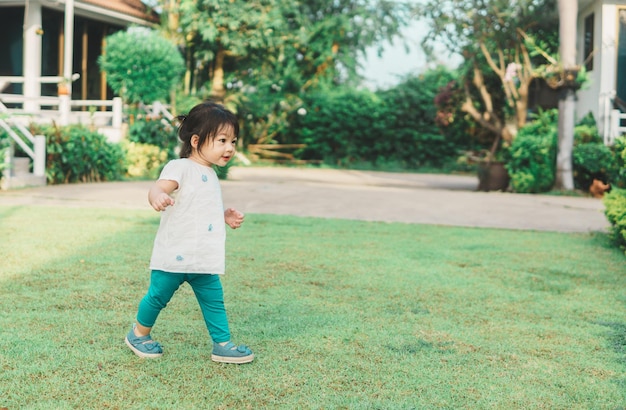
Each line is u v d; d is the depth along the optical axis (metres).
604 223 8.88
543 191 13.86
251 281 4.91
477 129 17.66
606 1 15.05
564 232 7.94
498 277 5.32
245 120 23.44
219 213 3.21
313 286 4.82
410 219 8.80
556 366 3.30
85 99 18.53
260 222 7.97
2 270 5.00
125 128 15.62
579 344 3.66
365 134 24.50
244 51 19.86
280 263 5.58
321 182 16.06
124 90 15.29
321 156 24.75
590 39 16.11
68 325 3.71
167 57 15.35
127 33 15.59
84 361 3.17
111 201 9.59
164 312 4.02
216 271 3.15
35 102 15.78
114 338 3.51
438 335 3.75
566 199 12.20
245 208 9.48
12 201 9.27
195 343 3.48
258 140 24.17
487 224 8.57
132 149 14.84
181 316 3.94
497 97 17.11
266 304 4.29
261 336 3.63
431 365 3.25
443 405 2.78
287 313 4.09
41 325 3.70
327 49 22.42
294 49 21.92
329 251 6.19
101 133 13.85
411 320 4.03
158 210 2.91
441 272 5.43
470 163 23.44
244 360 3.20
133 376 3.01
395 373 3.13
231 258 5.73
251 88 23.67
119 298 4.30
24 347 3.33
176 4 19.77
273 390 2.89
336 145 24.77
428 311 4.25
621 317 4.23
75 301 4.21
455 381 3.06
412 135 24.34
